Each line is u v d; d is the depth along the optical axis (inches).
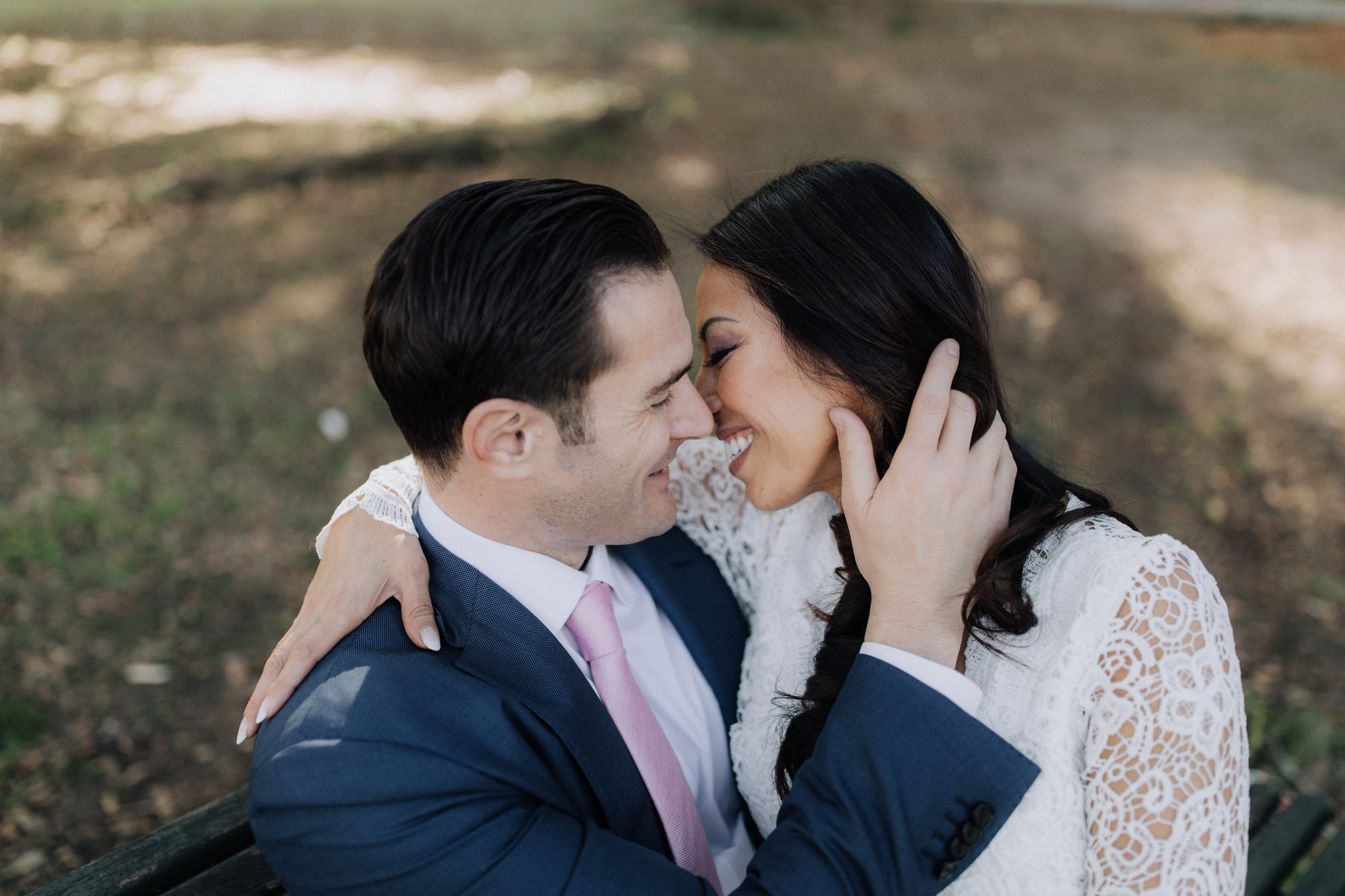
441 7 479.8
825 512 65.1
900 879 47.4
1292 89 412.2
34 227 231.3
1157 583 48.0
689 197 257.1
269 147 270.4
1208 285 247.1
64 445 167.5
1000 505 51.8
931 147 323.3
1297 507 169.5
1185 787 46.0
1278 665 137.3
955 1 569.3
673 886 48.4
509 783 50.4
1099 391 199.0
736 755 62.7
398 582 55.0
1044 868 49.0
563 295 47.5
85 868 63.7
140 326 201.0
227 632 136.8
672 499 58.4
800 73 394.9
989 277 235.5
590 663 57.7
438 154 272.7
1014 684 50.6
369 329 51.0
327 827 46.8
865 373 52.7
